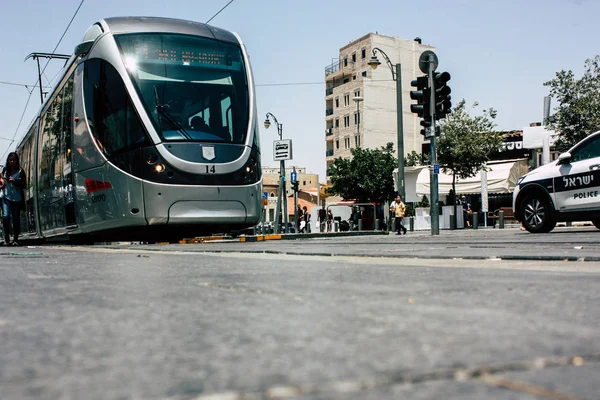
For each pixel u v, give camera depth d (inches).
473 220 938.1
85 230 435.5
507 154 1599.4
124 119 391.2
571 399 34.3
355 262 174.9
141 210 381.7
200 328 62.7
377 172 1934.1
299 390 36.2
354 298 86.8
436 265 157.2
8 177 506.9
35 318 71.5
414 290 96.9
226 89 416.8
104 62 408.2
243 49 445.7
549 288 97.8
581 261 165.0
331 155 2741.1
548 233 431.5
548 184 426.6
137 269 156.0
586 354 47.2
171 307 79.7
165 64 403.9
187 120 394.9
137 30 414.0
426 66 546.0
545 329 59.7
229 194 396.5
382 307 76.9
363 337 55.6
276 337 56.6
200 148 390.3
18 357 49.2
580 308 75.0
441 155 1278.3
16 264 187.3
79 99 431.2
